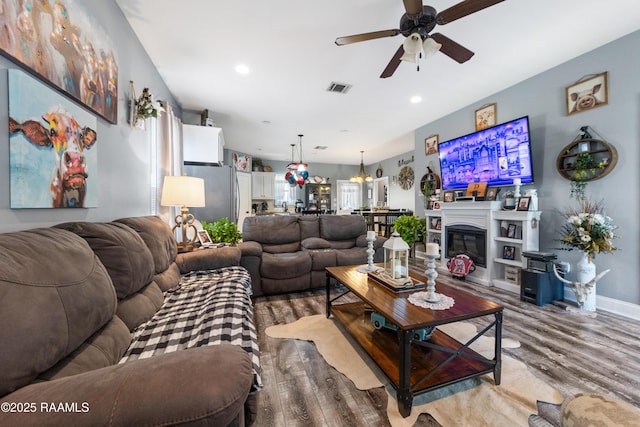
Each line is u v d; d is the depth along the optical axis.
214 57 2.73
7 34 1.00
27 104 1.10
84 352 0.90
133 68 2.31
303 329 2.26
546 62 2.90
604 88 2.61
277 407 1.41
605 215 2.64
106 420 0.55
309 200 9.28
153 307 1.52
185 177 2.59
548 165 3.09
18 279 0.71
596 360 1.81
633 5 2.06
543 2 2.02
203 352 0.73
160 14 2.11
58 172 1.28
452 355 1.49
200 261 2.40
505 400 1.44
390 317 1.41
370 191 9.79
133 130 2.31
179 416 0.58
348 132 5.58
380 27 2.28
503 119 3.55
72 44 1.40
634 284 2.49
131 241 1.46
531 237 3.10
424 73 3.10
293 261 3.12
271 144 6.71
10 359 0.62
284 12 2.10
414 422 1.31
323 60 2.79
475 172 3.82
